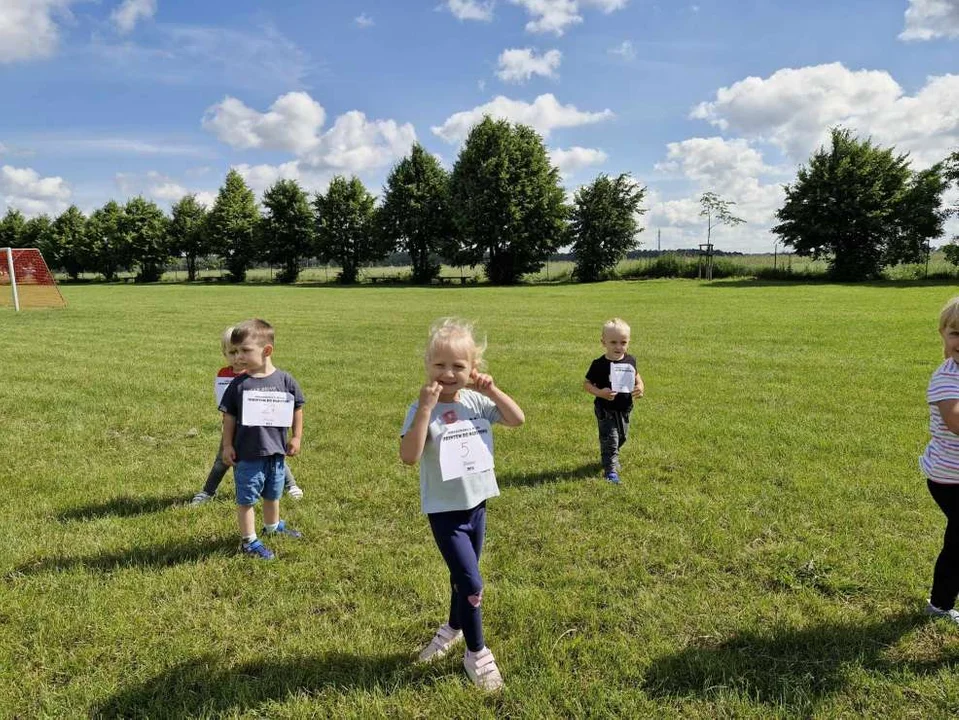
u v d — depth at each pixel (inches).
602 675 107.8
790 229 1833.2
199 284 2260.1
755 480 202.4
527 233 2003.0
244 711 100.3
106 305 1034.7
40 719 98.7
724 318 727.1
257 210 2497.5
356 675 108.7
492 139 2042.3
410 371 413.4
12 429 270.5
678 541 158.7
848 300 979.3
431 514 110.7
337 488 200.4
